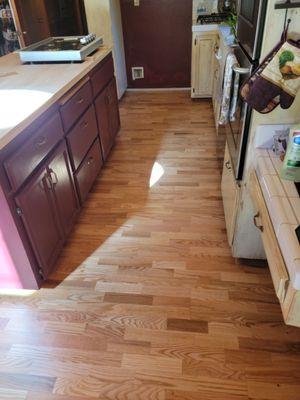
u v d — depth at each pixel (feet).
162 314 4.93
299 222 2.93
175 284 5.40
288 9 3.43
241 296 5.14
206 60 12.01
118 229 6.66
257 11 3.72
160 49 13.61
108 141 9.00
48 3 11.14
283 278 2.73
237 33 5.40
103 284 5.46
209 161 8.95
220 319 4.81
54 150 5.45
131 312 4.98
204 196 7.54
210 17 11.53
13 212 4.31
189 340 4.55
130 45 13.61
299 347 4.40
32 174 4.71
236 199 5.21
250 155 4.46
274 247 3.07
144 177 8.39
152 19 12.91
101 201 7.55
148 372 4.20
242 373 4.13
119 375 4.18
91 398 3.96
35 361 4.38
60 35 11.82
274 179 3.55
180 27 13.01
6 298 5.28
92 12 11.32
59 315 4.98
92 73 7.36
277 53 3.49
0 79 6.13
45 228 5.17
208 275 5.53
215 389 3.99
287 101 3.64
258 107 3.81
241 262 5.74
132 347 4.50
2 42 11.25
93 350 4.48
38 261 5.06
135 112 12.48
